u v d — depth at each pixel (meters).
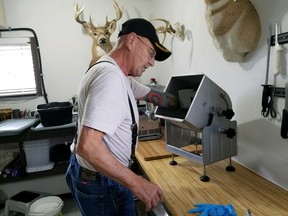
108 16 2.79
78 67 2.79
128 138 0.98
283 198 1.07
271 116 1.21
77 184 1.07
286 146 1.14
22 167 2.36
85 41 2.77
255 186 1.19
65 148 2.60
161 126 2.08
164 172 1.38
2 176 2.34
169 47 2.45
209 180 1.26
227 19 1.19
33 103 2.75
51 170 2.44
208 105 1.20
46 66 2.71
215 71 1.67
